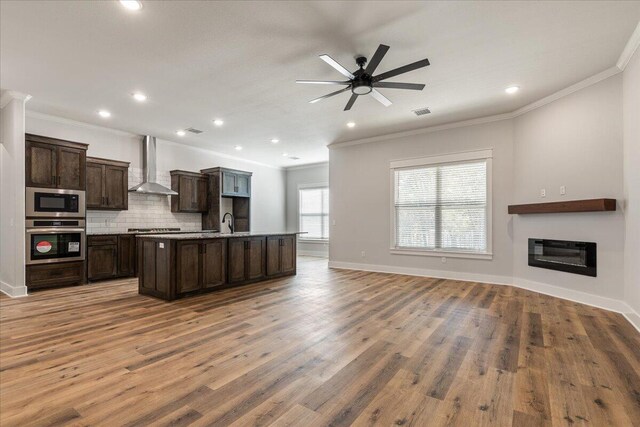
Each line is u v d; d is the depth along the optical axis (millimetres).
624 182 3512
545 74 3730
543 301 4070
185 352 2529
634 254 3258
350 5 2549
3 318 3377
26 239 4508
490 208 5223
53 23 2746
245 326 3129
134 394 1928
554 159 4312
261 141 6898
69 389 1982
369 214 6555
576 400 1869
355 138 6625
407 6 2562
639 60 3057
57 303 3990
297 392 1956
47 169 4723
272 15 2680
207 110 4953
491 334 2912
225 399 1878
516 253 4973
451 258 5613
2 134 4641
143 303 3994
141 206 6488
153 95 4359
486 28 2854
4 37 2955
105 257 5426
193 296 4359
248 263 5184
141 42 3066
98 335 2889
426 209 5914
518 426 1640
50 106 4754
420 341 2752
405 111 4992
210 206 7441
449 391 1969
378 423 1667
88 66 3537
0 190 4789
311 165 9586
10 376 2143
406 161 6082
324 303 3984
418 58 3365
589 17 2693
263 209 9375
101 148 5898
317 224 9477
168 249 4141
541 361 2369
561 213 4234
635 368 2256
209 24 2793
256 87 4113
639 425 1646
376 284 5156
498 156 5156
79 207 5055
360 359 2410
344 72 3000
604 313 3539
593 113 3828
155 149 6555
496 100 4539
